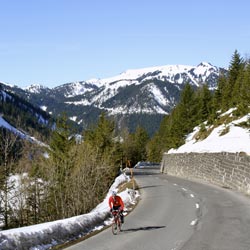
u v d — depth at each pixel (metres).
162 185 39.28
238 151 35.31
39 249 12.59
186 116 89.44
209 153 45.16
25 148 45.91
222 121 66.94
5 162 37.88
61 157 46.97
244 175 30.22
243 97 61.53
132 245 13.03
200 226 15.99
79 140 54.62
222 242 12.84
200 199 25.59
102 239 14.43
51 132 51.81
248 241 12.88
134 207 24.05
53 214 43.00
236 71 83.44
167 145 100.12
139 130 141.62
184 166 58.19
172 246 12.59
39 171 44.72
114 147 62.50
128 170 82.75
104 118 65.88
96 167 47.38
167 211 21.09
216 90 89.12
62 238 14.30
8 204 40.22
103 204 27.12
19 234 12.38
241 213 18.81
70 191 43.16
